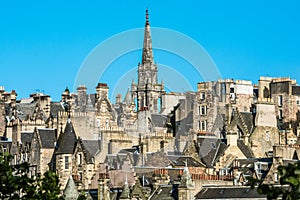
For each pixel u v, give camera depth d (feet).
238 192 518.37
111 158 652.07
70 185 556.92
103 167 649.20
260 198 503.20
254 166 606.96
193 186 534.78
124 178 618.44
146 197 554.87
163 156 648.79
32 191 352.49
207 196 529.45
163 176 569.64
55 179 358.64
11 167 351.87
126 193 560.61
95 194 599.57
